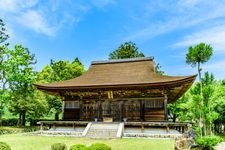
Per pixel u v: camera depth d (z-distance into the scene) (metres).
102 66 38.53
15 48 47.00
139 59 37.25
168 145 20.28
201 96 29.95
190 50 30.97
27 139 24.77
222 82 60.28
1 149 12.22
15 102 51.34
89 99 33.94
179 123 27.61
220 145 23.84
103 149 12.48
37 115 55.50
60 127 32.91
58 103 60.03
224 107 46.16
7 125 58.16
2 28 44.94
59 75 62.97
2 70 45.62
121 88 31.08
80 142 22.44
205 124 30.06
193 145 20.72
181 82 27.77
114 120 32.06
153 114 30.59
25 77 48.19
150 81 30.05
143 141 23.36
